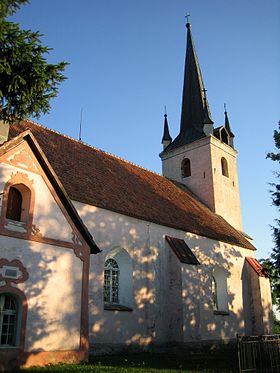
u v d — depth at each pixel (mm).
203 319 22938
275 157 20562
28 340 11922
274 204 20344
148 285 19906
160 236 21516
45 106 10328
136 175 26094
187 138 34531
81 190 18203
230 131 36000
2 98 9883
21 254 12430
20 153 13219
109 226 18547
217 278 26359
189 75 37625
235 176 34250
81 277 14086
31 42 9312
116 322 17703
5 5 9047
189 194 31047
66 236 13984
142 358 16375
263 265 20844
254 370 11602
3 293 11734
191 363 15023
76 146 23078
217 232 26609
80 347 13328
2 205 12305
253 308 27688
